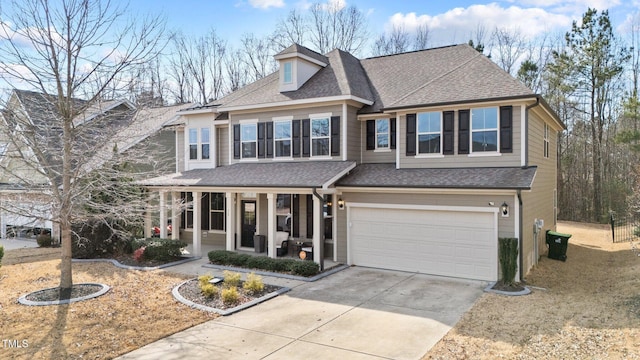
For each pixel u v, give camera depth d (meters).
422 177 13.88
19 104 11.73
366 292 11.68
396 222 14.30
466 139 13.99
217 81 42.72
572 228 26.61
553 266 15.00
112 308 10.22
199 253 16.81
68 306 10.29
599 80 30.62
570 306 9.89
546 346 7.47
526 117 13.12
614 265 15.33
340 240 15.39
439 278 13.16
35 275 13.62
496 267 12.58
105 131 12.12
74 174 11.02
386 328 8.88
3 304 10.46
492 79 14.39
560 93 32.53
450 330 8.66
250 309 10.27
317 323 9.23
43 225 20.38
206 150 20.22
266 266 14.26
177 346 8.05
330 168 15.46
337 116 16.31
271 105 17.48
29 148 12.02
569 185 33.62
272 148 17.91
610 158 32.44
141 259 15.57
